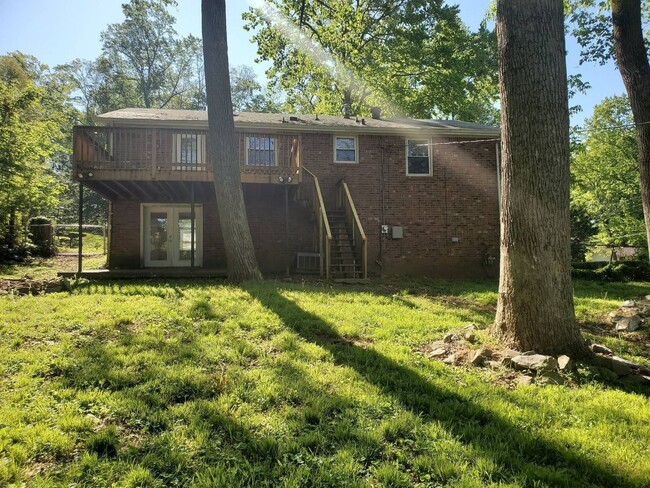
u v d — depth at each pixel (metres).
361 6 20.09
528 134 4.54
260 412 3.02
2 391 3.25
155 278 10.09
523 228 4.55
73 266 14.45
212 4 9.16
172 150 11.92
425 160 13.59
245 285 8.46
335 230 12.07
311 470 2.33
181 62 35.94
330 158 12.99
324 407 3.07
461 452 2.53
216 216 12.79
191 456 2.45
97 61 34.84
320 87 23.23
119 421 2.85
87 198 35.75
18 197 15.45
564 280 4.50
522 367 4.05
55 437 2.57
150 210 12.75
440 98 22.27
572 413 3.17
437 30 20.67
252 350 4.36
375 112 16.47
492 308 7.51
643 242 18.83
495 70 21.16
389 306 7.03
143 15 33.34
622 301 8.71
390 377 3.73
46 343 4.43
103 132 9.97
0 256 14.87
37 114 21.58
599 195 21.75
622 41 8.09
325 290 8.43
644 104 7.89
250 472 2.30
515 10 4.65
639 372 4.24
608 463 2.47
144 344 4.40
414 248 13.23
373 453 2.53
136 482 2.20
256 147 12.75
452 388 3.52
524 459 2.52
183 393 3.30
